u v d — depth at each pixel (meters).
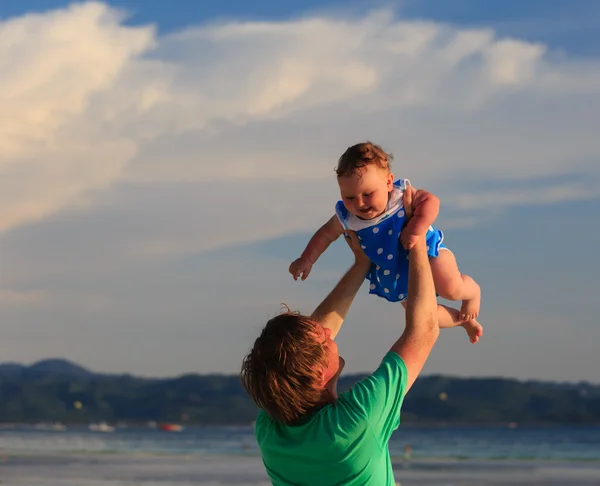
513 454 64.94
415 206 3.61
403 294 3.75
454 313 4.06
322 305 3.71
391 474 3.08
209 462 44.19
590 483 32.88
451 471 40.84
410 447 82.56
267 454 3.12
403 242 3.51
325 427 2.97
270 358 3.00
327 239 3.92
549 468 43.84
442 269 3.89
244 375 3.13
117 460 45.16
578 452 69.25
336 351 3.11
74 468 37.41
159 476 33.16
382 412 3.00
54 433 121.38
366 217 3.66
